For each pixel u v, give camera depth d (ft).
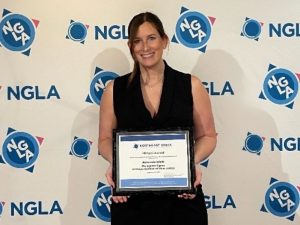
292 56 6.32
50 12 6.17
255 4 6.24
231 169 6.46
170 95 4.96
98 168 6.41
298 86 6.36
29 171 6.35
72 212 6.46
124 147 4.90
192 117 5.07
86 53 6.25
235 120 6.40
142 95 5.00
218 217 6.53
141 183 4.84
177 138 4.87
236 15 6.25
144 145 4.88
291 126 6.40
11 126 6.27
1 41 6.17
